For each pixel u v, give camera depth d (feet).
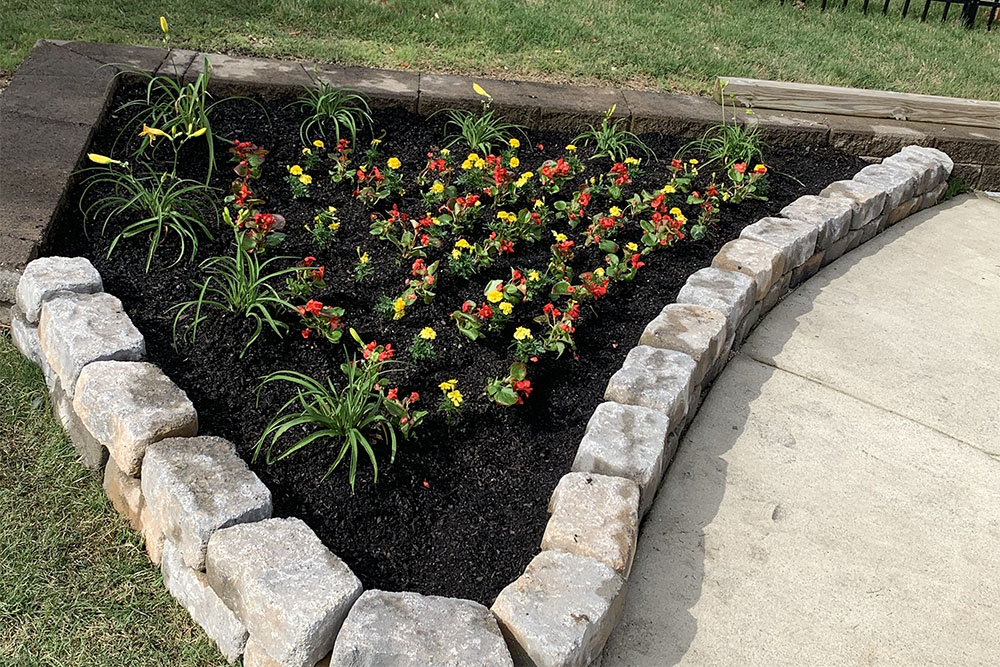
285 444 10.11
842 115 18.97
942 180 18.60
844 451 11.94
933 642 9.55
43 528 9.45
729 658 9.15
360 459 10.08
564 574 8.61
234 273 12.11
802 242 14.65
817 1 25.86
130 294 11.62
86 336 10.11
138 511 9.50
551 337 11.82
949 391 13.26
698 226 14.55
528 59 19.07
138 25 17.78
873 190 16.51
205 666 8.51
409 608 8.04
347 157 14.92
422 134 16.05
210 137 13.70
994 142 18.90
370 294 12.35
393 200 14.24
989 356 14.14
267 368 11.00
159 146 14.35
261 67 16.60
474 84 15.76
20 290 10.94
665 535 10.40
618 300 13.29
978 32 25.44
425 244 12.94
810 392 12.92
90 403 9.53
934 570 10.39
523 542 9.62
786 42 22.06
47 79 15.10
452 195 13.99
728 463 11.51
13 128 13.67
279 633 7.73
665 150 17.11
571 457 10.68
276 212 13.51
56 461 10.12
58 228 12.41
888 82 20.77
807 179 17.33
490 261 12.93
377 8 19.86
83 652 8.47
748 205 16.11
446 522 9.71
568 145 16.38
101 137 14.34
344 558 9.16
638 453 10.03
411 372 11.30
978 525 11.06
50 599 8.83
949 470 11.84
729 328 12.85
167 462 8.91
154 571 9.28
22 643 8.46
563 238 13.11
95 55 16.11
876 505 11.16
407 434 10.37
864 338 14.21
